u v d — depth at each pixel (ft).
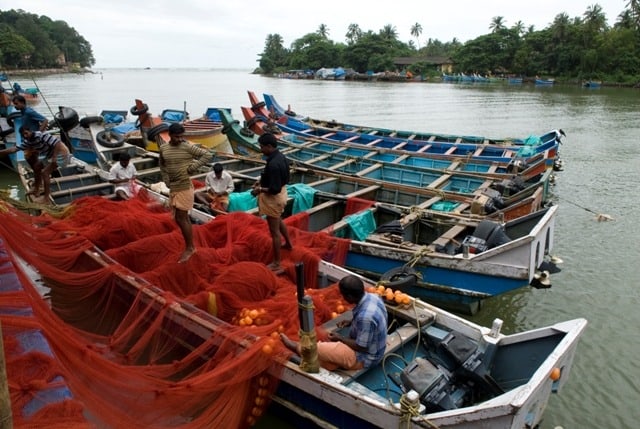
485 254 23.71
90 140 54.54
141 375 15.69
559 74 253.03
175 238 24.43
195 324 18.34
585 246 36.55
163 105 138.31
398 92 202.69
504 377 17.37
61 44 327.47
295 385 16.19
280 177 21.58
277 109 79.61
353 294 16.22
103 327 22.27
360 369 16.43
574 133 88.12
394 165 45.96
